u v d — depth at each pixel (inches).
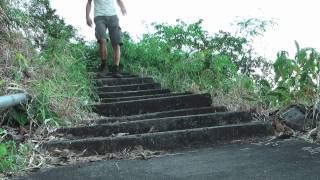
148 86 336.5
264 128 197.6
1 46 221.5
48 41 273.4
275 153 157.3
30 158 160.7
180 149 182.7
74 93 241.4
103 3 354.3
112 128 201.5
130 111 258.1
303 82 226.7
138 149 178.1
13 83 202.8
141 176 134.0
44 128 193.9
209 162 147.9
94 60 410.6
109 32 355.6
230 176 127.0
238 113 217.2
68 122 213.8
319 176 122.7
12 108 194.4
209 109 242.2
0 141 173.3
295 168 133.0
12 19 235.8
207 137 187.6
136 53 422.3
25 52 233.1
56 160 164.9
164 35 461.1
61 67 258.2
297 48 231.8
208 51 390.0
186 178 128.3
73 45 324.5
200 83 327.6
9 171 147.6
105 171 143.5
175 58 395.2
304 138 187.6
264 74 273.4
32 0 277.4
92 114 241.1
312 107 209.2
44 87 211.0
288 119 210.4
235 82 284.7
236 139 192.1
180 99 265.4
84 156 173.2
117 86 323.0
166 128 207.0
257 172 130.0
